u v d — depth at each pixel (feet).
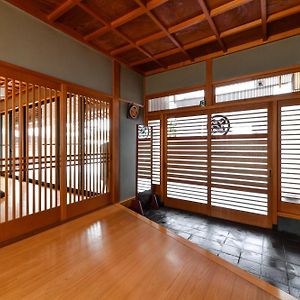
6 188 7.57
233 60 11.68
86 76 10.69
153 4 8.00
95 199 11.27
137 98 14.60
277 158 10.60
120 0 7.90
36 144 10.03
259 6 8.36
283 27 9.80
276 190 10.61
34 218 8.35
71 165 10.01
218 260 6.53
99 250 6.95
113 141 12.37
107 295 4.96
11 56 7.57
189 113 13.44
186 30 9.96
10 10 7.56
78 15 8.70
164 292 5.10
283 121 10.42
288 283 6.60
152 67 14.20
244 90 11.45
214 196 12.51
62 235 8.00
